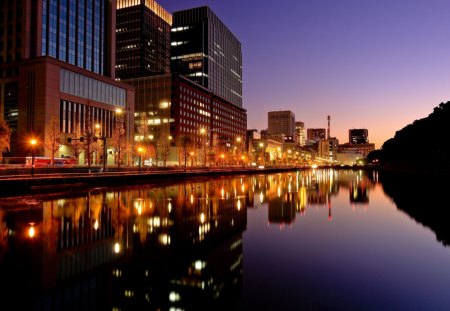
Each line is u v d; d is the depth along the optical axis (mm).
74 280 11086
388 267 12664
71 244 15719
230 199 35438
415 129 115875
